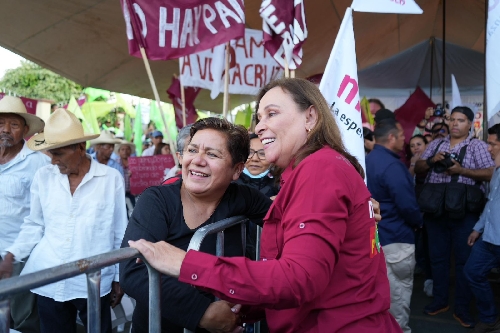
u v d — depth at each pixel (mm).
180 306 1365
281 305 1089
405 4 2596
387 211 3248
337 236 1134
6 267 2350
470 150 3889
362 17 6266
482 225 3580
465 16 7426
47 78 21672
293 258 1086
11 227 3135
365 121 7602
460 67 9797
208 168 1515
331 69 2486
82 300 2605
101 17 5176
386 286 1372
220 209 1653
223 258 1119
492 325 3475
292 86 1401
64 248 2529
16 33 5293
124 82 7406
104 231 2619
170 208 1560
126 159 6883
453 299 4582
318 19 5930
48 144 2504
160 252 1179
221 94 8211
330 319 1226
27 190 3176
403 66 9750
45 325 2617
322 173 1189
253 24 6027
